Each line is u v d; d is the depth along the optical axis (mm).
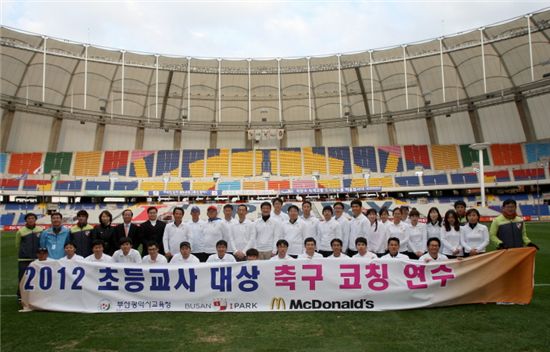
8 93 39219
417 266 7176
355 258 7250
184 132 47344
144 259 7641
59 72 39719
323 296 7098
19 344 5441
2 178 39281
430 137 45188
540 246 16203
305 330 5949
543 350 5078
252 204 31797
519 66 38000
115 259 7668
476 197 40656
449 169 42062
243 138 48125
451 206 32906
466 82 41000
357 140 47281
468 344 5297
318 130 47781
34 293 7188
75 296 7164
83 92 41938
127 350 5191
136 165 43438
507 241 7555
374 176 43000
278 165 44750
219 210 31156
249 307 7090
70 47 38000
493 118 42812
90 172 42062
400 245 8688
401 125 46281
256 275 7172
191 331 5945
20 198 39656
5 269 12617
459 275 7156
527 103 41000
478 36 36438
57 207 38469
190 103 45125
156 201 42031
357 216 8969
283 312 6965
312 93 44969
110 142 45312
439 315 6605
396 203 36375
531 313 6621
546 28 32062
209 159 44938
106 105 43219
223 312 6996
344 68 40625
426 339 5496
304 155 45781
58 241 7969
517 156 40625
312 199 42531
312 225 8867
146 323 6355
